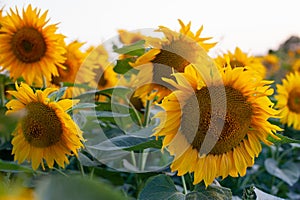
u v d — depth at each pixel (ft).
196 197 3.59
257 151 3.61
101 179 4.40
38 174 3.92
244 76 3.53
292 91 7.30
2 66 5.11
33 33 5.08
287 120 7.31
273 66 12.73
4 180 3.52
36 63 5.14
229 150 3.56
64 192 0.71
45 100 3.69
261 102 3.56
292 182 6.63
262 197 3.74
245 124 3.56
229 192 3.63
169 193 3.63
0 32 5.06
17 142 3.71
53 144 3.73
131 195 5.06
